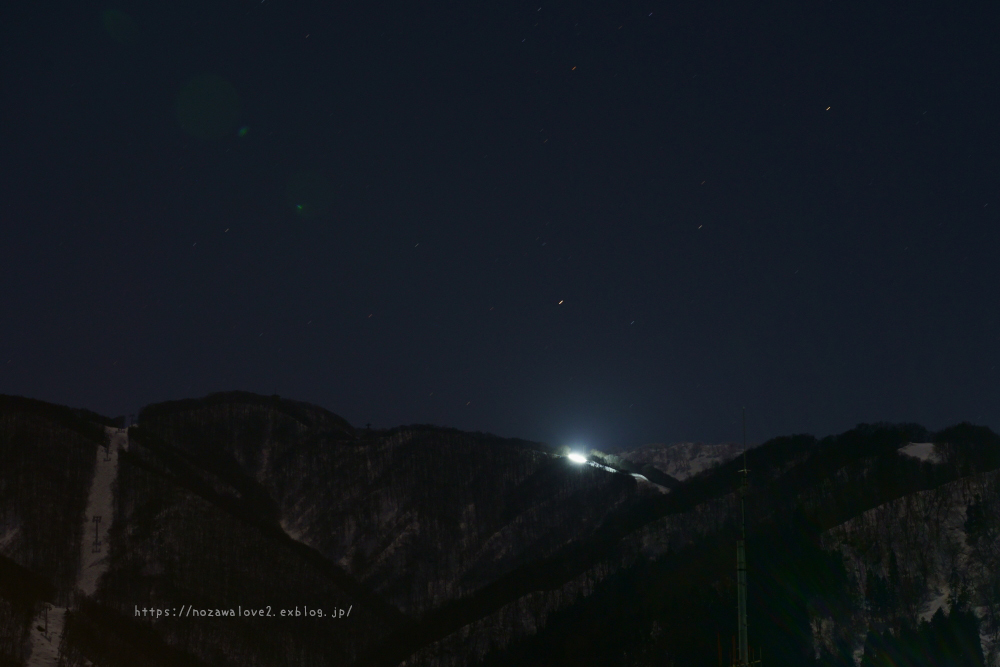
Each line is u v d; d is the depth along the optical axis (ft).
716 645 442.91
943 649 386.52
